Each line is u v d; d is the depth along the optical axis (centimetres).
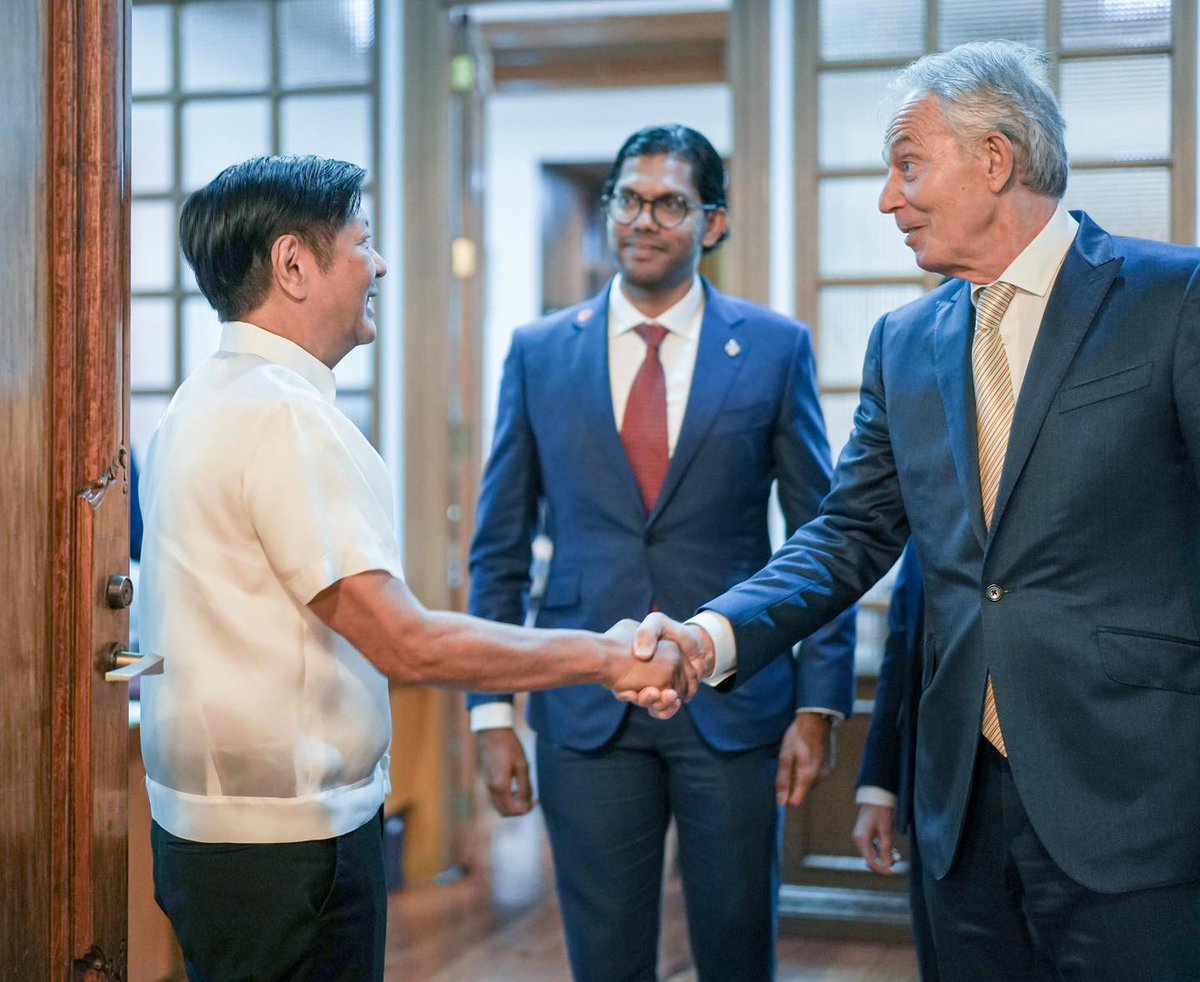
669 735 207
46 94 146
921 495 167
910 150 159
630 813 209
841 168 338
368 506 144
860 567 186
